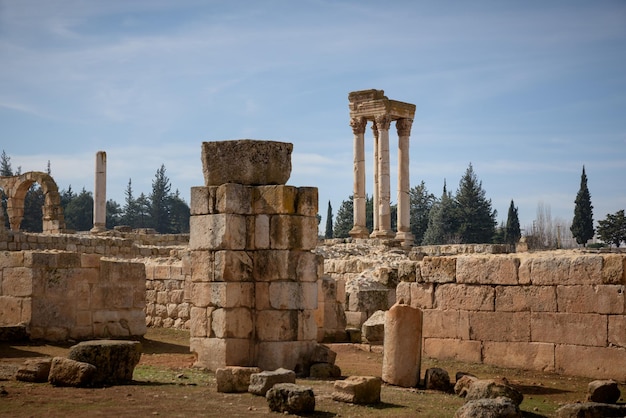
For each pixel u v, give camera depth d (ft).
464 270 71.61
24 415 41.78
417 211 377.50
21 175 183.62
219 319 62.64
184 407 45.57
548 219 363.76
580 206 340.59
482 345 70.13
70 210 388.98
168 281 102.37
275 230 63.41
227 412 44.62
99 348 53.11
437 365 69.77
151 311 103.65
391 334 59.26
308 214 64.34
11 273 79.77
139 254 139.85
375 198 208.44
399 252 159.53
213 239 63.31
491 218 338.95
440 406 49.52
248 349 63.36
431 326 73.31
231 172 64.80
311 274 64.13
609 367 63.21
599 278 64.18
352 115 201.98
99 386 51.78
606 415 46.34
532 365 67.15
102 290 83.46
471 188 338.95
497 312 69.46
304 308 63.46
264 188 64.03
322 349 63.67
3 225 129.18
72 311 80.64
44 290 79.10
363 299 100.53
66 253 80.69
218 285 63.00
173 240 169.27
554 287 66.54
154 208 412.36
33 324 78.23
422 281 74.23
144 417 42.19
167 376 58.59
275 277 63.10
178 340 88.94
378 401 49.96
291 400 44.78
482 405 42.68
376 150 208.03
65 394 48.26
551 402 54.54
